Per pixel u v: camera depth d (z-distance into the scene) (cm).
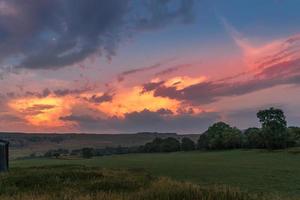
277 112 15662
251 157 10638
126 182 2656
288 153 11725
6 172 4434
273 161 8612
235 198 1688
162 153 18325
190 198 1648
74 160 13150
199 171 6247
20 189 2403
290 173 5497
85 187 2427
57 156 17825
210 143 18025
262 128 16062
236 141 17175
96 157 16325
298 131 16612
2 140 5466
